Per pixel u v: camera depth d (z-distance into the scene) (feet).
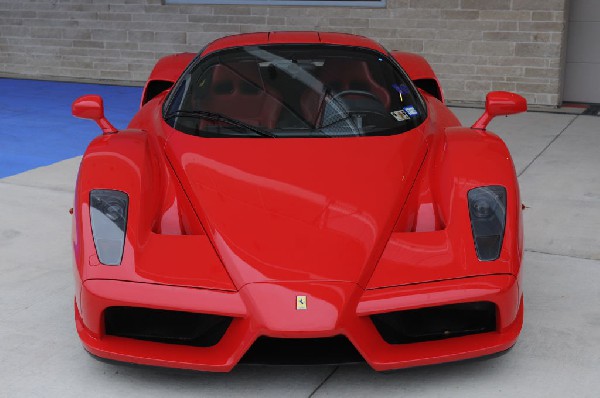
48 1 30.89
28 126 22.79
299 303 7.71
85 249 8.38
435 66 25.59
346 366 9.11
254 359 8.14
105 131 10.75
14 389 8.68
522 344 9.56
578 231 13.43
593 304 10.66
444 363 8.19
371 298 7.84
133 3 29.37
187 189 9.26
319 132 10.32
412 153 9.96
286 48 11.82
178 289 7.92
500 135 20.90
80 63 31.07
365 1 26.02
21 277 11.78
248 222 8.57
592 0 24.62
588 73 25.23
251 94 10.95
